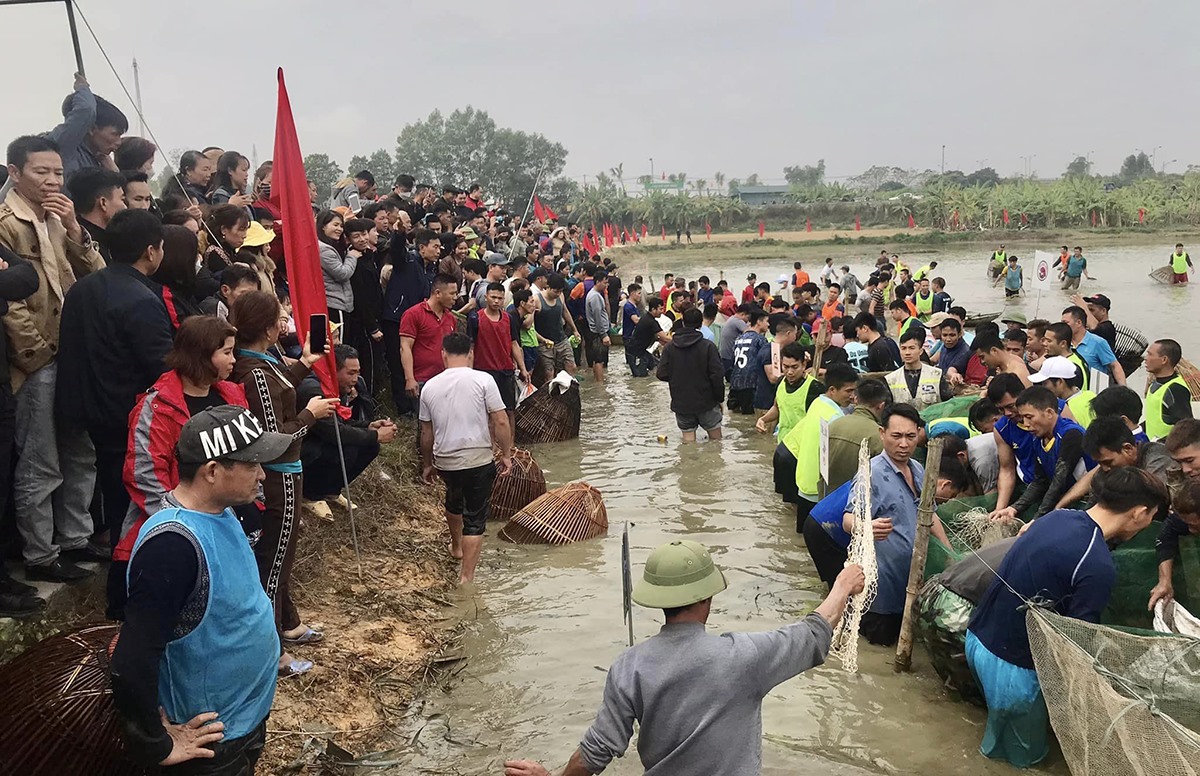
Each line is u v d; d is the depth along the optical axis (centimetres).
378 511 856
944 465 729
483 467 770
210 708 349
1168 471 591
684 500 1009
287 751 496
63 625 506
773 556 834
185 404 445
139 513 457
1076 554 494
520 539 887
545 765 503
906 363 1050
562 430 1309
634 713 358
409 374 1007
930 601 593
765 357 1422
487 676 615
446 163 9688
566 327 1970
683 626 361
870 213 8906
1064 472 661
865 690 599
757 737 360
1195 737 418
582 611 720
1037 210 7362
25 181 518
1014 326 1094
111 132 720
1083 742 465
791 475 913
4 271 478
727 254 6844
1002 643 514
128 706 320
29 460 512
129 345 494
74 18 684
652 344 1845
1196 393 941
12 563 549
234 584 347
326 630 634
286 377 550
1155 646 470
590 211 8994
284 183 633
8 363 498
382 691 581
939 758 523
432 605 722
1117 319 2619
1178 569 538
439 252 1188
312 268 641
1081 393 781
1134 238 6631
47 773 371
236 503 352
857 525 534
